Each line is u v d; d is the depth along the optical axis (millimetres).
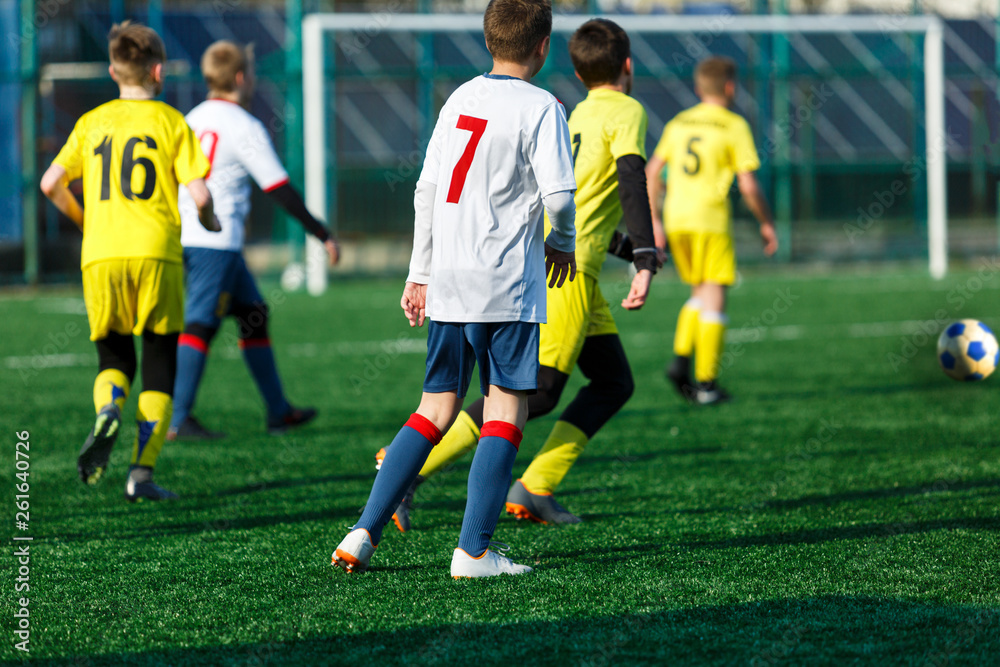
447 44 63188
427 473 11766
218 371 28203
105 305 13211
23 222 55031
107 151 13320
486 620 8883
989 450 16562
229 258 18172
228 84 18375
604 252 12422
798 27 59031
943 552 10852
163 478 15281
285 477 15359
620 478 15086
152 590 9891
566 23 57938
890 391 23297
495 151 9719
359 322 39375
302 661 8023
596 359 12781
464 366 10078
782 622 8719
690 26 58469
